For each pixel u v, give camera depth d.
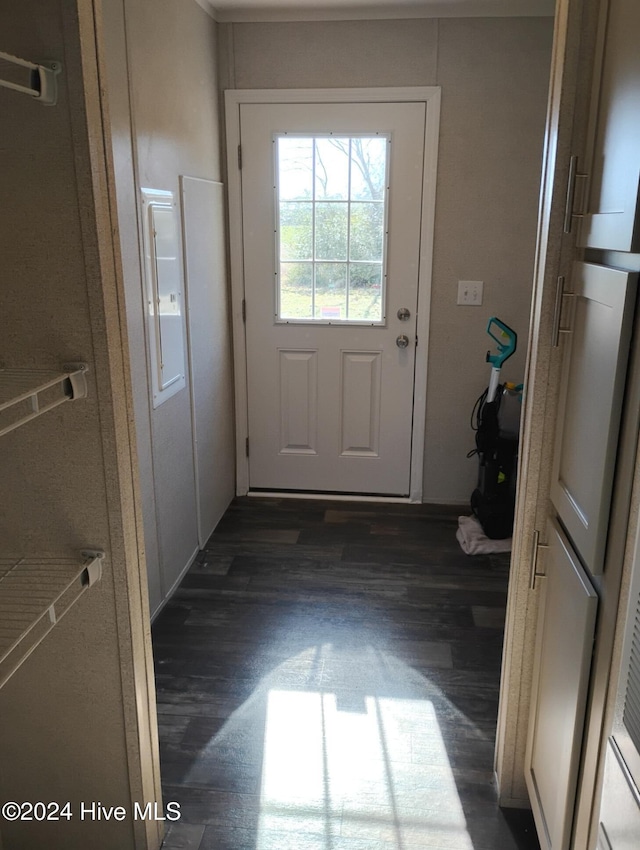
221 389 3.43
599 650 1.21
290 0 2.99
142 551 1.54
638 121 1.03
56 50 1.19
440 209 3.30
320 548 3.21
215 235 3.25
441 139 3.22
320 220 3.39
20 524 1.46
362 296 3.47
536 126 3.16
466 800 1.85
